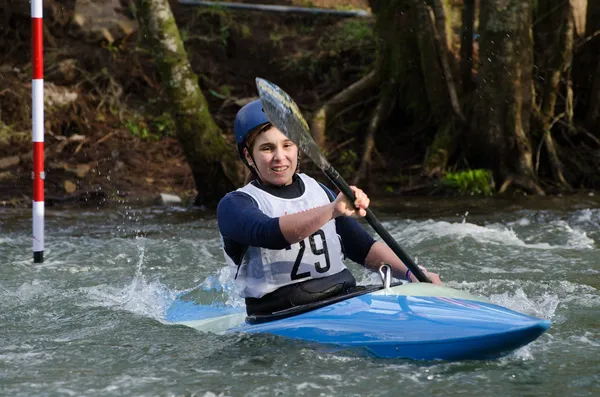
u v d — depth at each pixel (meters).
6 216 29.95
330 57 45.34
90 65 43.16
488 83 36.12
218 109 43.28
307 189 13.68
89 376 11.93
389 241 13.33
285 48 46.34
